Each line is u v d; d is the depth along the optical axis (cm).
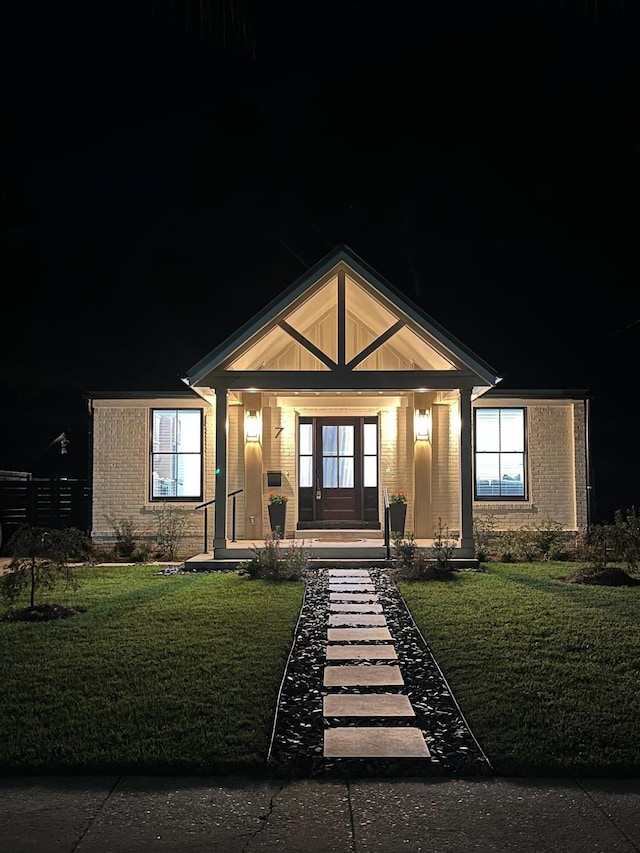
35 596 1194
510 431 1822
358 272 1418
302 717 671
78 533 1121
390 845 465
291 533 1756
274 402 1788
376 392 1606
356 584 1263
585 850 459
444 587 1222
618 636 901
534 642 877
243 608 1062
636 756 573
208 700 691
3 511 1980
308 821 493
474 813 503
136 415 1819
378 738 617
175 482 1825
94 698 696
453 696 712
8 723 638
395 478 1781
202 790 536
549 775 559
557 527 1792
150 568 1533
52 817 497
